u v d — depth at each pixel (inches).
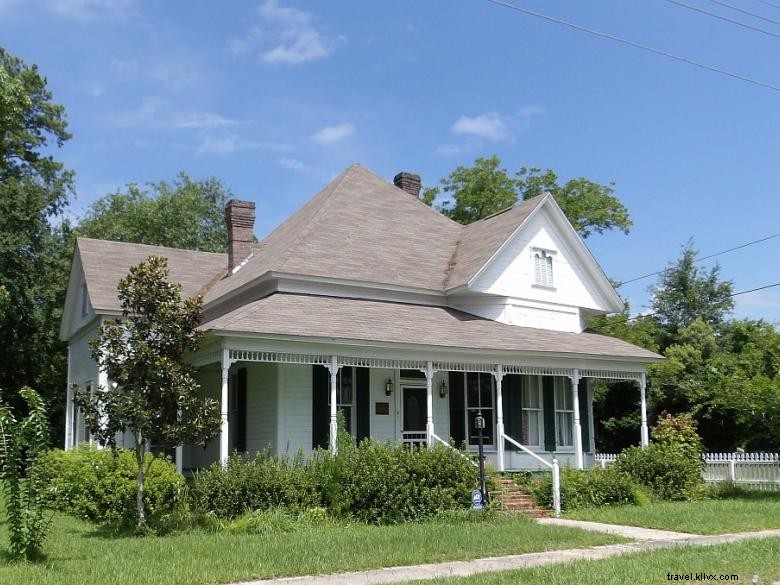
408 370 842.8
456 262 962.1
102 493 645.9
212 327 657.0
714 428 1154.7
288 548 475.2
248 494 614.5
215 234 2043.6
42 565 427.2
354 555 453.1
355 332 721.0
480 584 365.1
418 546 485.1
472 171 1642.5
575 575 381.4
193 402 569.9
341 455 643.5
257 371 806.5
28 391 475.2
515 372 819.4
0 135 1259.8
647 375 1219.9
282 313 732.7
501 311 912.9
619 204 1642.5
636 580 369.1
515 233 930.1
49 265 1369.3
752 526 580.4
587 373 871.1
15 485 450.0
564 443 916.0
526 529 559.5
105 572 402.0
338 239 911.0
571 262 988.6
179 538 530.0
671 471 800.3
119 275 1013.2
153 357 558.9
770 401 792.9
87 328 1034.7
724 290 1594.5
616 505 732.7
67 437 1120.8
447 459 668.1
